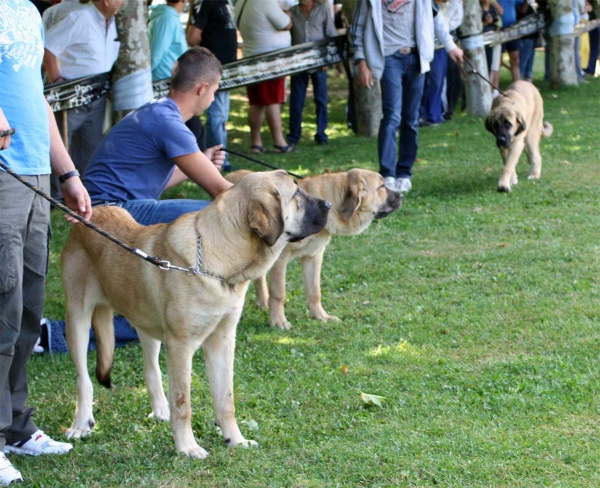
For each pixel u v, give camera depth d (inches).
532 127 387.9
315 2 501.7
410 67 369.7
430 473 140.6
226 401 159.6
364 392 182.4
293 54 452.4
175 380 152.7
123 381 197.5
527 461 143.3
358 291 260.7
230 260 149.2
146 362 174.7
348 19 463.8
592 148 453.1
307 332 229.3
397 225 330.0
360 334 223.8
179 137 198.2
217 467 148.4
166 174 209.2
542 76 800.9
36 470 150.0
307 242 233.3
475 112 596.4
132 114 205.6
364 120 541.3
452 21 546.9
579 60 726.5
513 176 383.2
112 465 150.4
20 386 157.3
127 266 159.3
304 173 426.9
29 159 145.6
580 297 237.9
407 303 245.6
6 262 140.4
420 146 489.1
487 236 309.0
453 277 265.1
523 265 271.4
